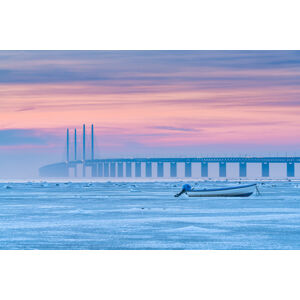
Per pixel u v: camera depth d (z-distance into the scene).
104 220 124.88
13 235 101.88
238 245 90.69
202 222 119.69
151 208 158.00
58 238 98.31
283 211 145.75
